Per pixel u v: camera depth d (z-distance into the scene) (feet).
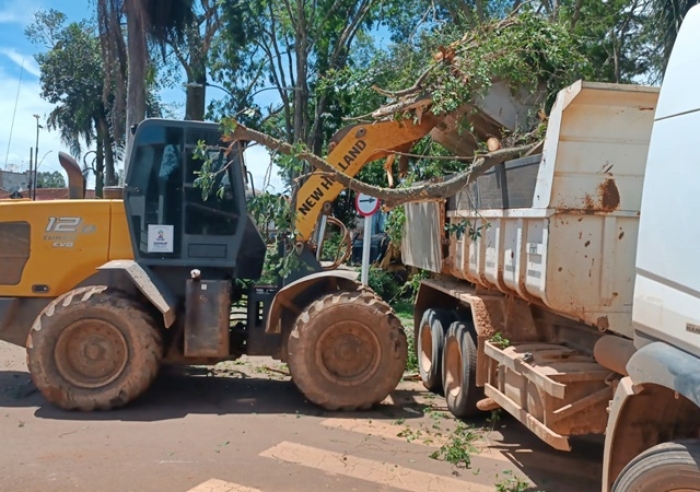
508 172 17.67
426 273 28.30
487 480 16.57
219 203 23.48
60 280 23.45
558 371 15.30
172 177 23.27
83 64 94.32
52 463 16.84
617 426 11.01
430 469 17.21
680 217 9.91
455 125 23.04
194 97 64.28
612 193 15.12
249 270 24.25
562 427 15.06
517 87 22.04
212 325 22.50
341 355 22.17
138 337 21.54
